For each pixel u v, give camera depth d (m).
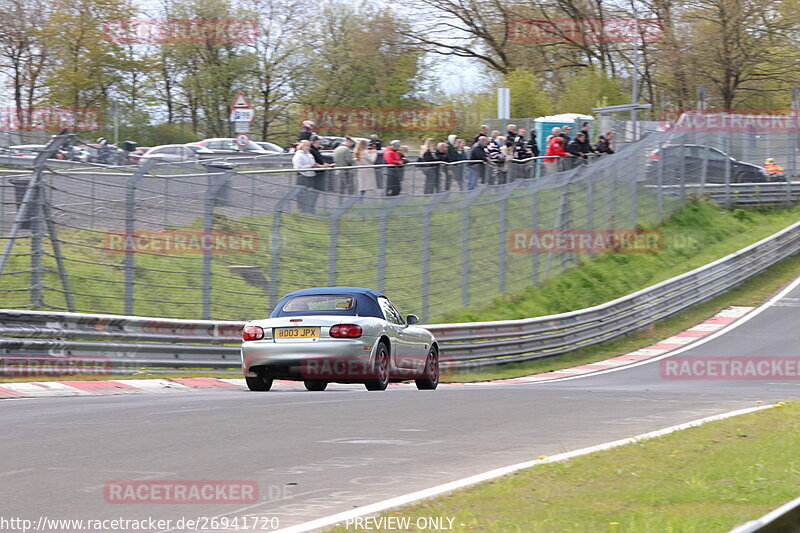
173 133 84.44
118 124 81.12
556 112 80.19
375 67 91.19
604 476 11.40
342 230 33.09
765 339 41.69
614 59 95.62
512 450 13.62
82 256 26.20
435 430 15.47
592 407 19.28
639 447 13.49
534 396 21.72
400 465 12.35
